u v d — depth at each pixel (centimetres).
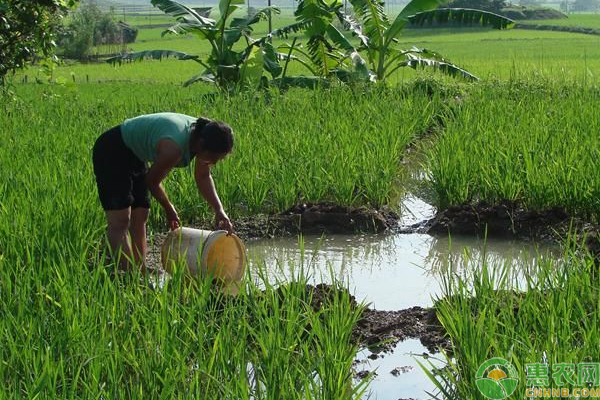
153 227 867
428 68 1900
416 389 525
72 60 4622
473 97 1538
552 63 2766
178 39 6856
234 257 641
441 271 775
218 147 576
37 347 462
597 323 492
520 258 805
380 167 992
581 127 1074
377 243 872
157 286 542
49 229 654
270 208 938
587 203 870
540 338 488
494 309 527
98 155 629
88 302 513
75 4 1533
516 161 945
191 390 427
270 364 464
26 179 805
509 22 1698
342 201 939
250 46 1675
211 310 529
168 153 587
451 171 957
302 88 1675
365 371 552
